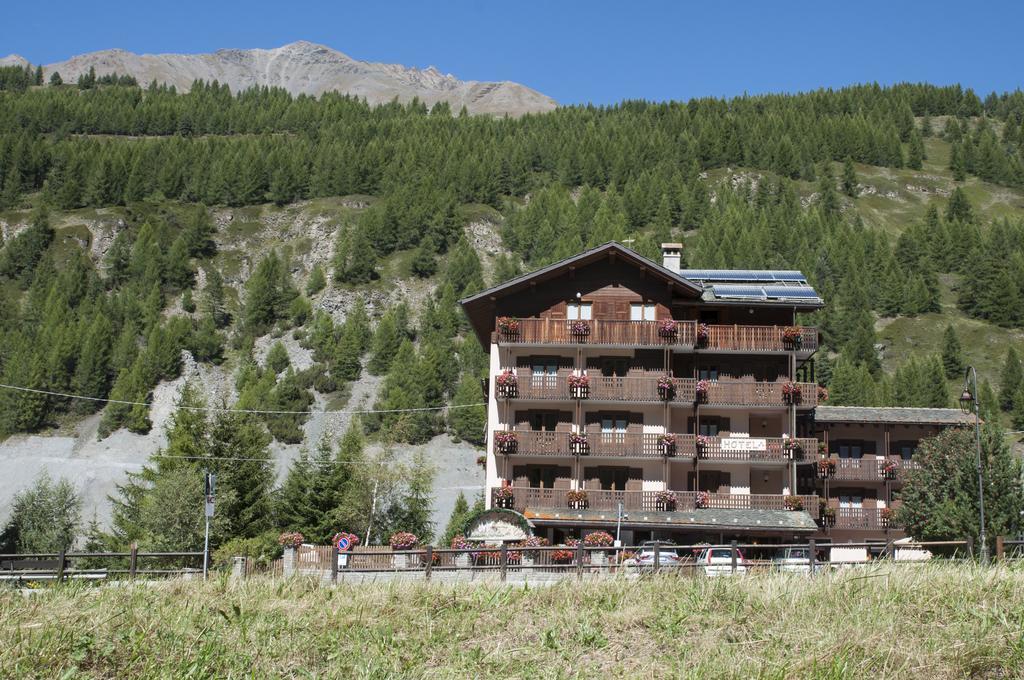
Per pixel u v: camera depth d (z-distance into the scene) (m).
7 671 16.59
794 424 55.72
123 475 126.88
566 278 57.09
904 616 20.11
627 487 55.16
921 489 51.78
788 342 56.53
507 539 44.91
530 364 56.94
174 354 176.50
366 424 152.75
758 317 58.44
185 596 23.05
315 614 21.48
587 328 55.75
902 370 149.25
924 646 17.77
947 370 168.12
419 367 159.88
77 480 123.88
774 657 17.64
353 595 23.28
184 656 18.05
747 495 54.41
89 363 165.75
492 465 56.06
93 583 24.66
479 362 168.12
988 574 22.66
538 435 54.88
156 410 164.50
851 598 21.42
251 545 58.12
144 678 16.95
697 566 26.97
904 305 193.12
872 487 63.84
